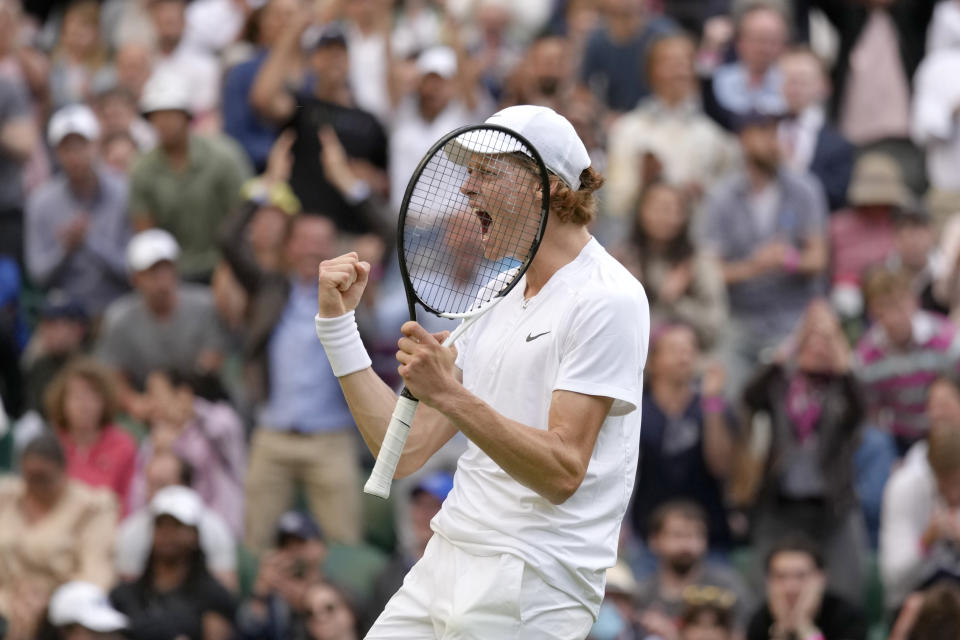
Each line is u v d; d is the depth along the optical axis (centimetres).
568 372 1515
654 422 3362
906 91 4875
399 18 5412
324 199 3853
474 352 1612
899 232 4109
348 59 3994
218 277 3753
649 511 3359
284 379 3472
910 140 4847
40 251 4116
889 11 4925
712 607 2888
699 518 3111
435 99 4178
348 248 3812
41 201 4122
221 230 3712
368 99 4425
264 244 3681
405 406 1514
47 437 3200
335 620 2955
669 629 2947
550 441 1480
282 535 3064
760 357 3859
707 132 4319
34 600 3064
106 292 4122
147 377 3675
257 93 4109
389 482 1514
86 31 5041
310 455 3453
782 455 3309
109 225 4131
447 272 1708
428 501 3117
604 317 1521
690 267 3753
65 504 3212
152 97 4003
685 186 4147
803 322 3556
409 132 4194
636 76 4666
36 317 4244
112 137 4466
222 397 3503
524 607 1536
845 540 3291
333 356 1625
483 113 4431
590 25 4994
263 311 3500
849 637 3081
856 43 4916
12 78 4341
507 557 1540
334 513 3462
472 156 1558
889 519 3238
